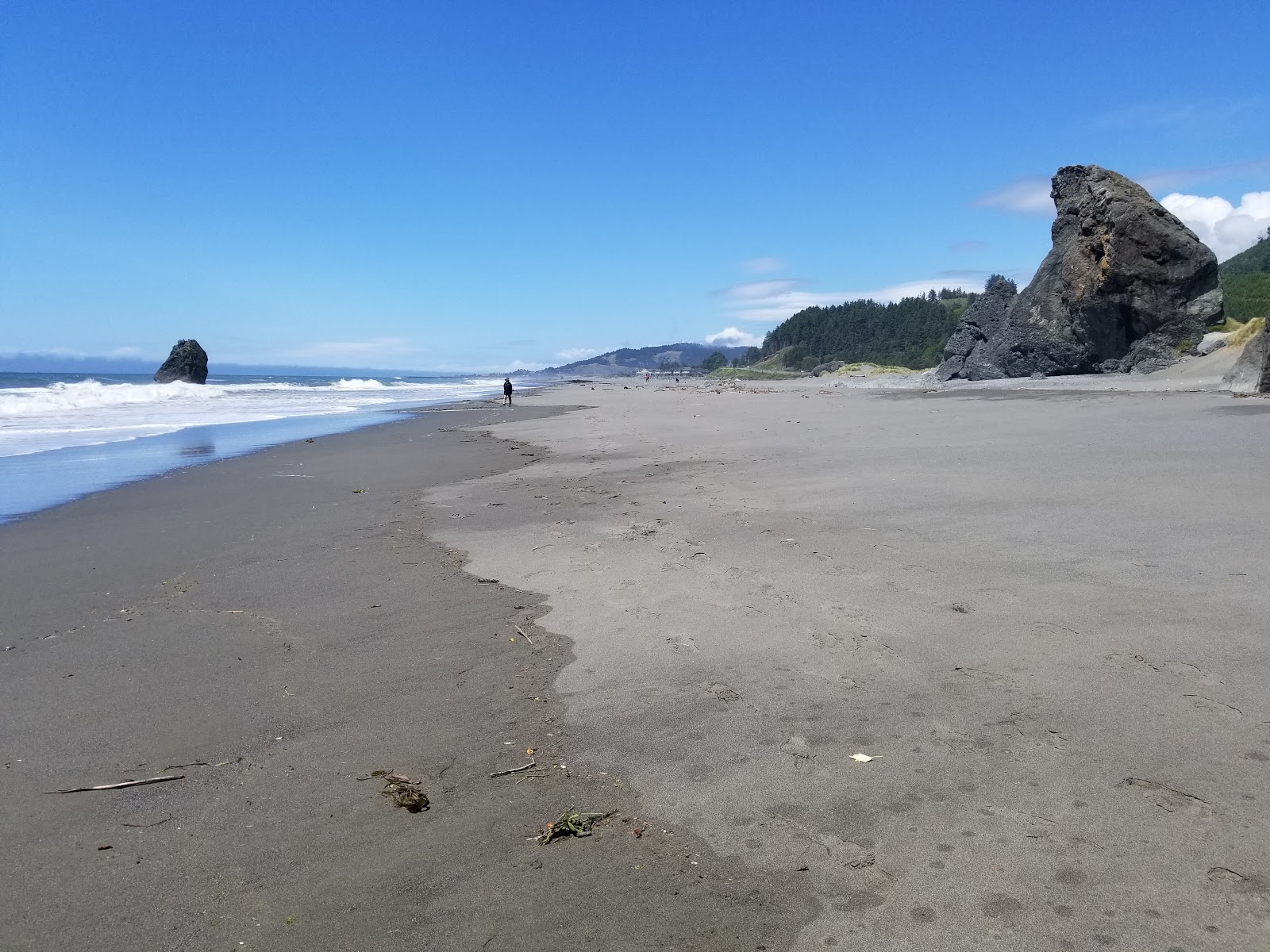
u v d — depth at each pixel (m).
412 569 7.74
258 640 5.80
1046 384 32.81
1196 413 16.30
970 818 3.24
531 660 5.31
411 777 3.86
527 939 2.71
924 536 7.62
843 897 2.84
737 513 9.35
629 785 3.71
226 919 2.86
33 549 8.73
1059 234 38.91
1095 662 4.57
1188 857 2.90
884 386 47.59
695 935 2.70
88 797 3.71
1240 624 4.88
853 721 4.14
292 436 22.30
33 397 37.62
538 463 15.83
